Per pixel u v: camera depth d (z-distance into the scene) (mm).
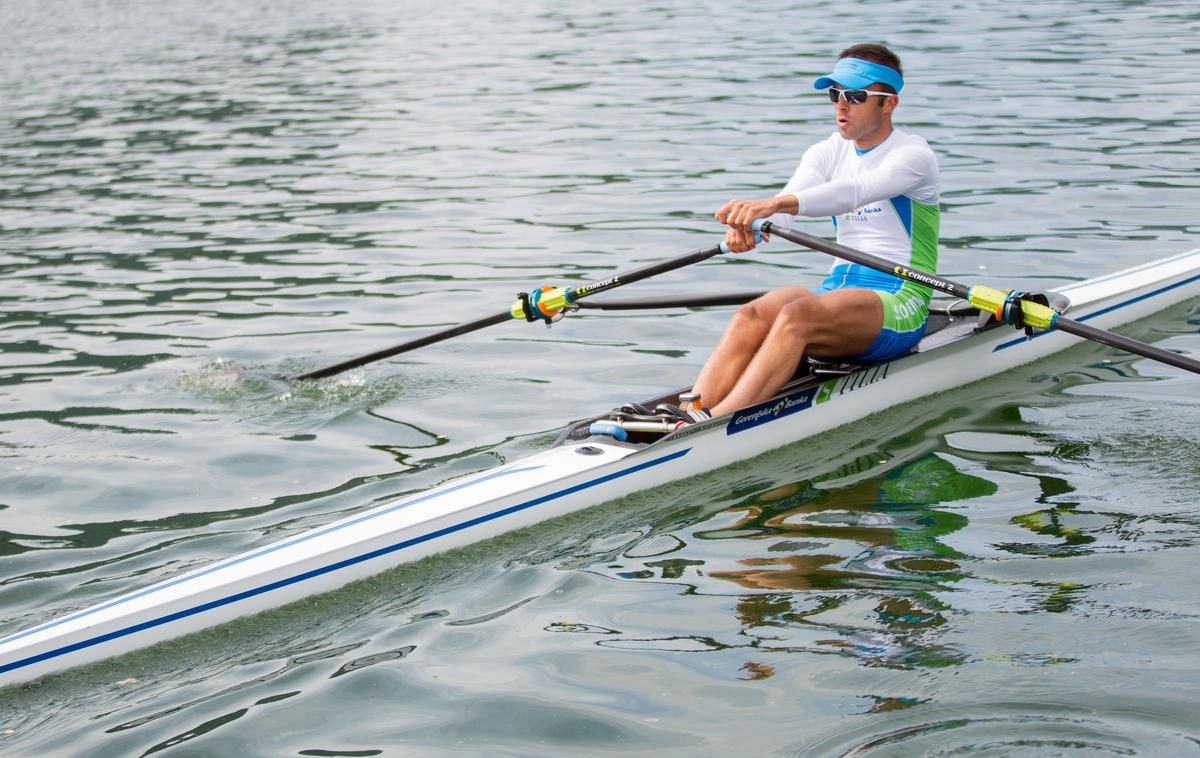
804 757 10984
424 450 18828
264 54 70562
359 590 14688
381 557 14938
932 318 22438
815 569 14586
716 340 24078
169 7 99125
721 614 13578
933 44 61031
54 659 12961
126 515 16766
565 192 36969
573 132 45562
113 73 65000
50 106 55688
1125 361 22312
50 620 13891
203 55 71125
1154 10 70125
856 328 18938
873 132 19844
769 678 12250
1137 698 11625
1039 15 70062
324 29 81625
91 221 35812
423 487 17406
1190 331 24094
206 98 56375
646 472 17188
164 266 30859
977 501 16422
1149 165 36562
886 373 20062
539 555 15352
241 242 32969
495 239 32281
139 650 13438
